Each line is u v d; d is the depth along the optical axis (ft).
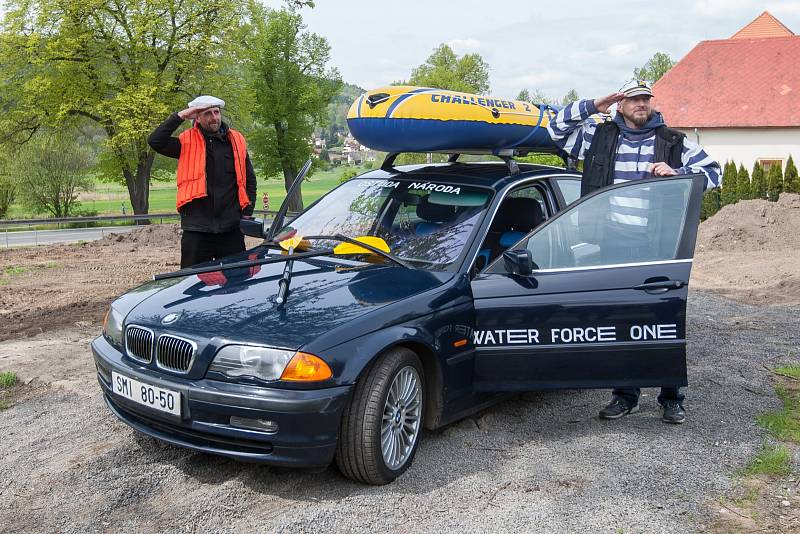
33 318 26.78
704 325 25.79
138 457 13.38
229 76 127.75
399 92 16.40
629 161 15.99
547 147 18.75
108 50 118.93
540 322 13.99
